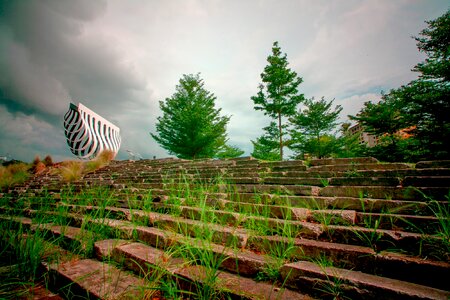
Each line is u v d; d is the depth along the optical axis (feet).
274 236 7.02
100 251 7.21
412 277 4.56
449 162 10.57
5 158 46.14
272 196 10.34
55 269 6.32
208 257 5.56
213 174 17.93
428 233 6.05
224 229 7.69
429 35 41.81
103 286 5.33
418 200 8.14
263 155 73.72
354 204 8.64
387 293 4.00
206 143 63.00
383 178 10.03
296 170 15.58
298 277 4.88
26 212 13.57
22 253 7.47
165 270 5.48
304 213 8.46
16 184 36.86
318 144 67.67
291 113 61.87
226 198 11.84
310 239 6.84
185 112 61.36
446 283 4.20
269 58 61.16
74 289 5.50
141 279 5.74
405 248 5.38
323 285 4.53
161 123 63.26
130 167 30.94
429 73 39.17
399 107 43.52
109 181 23.80
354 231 6.25
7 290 5.84
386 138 54.29
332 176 12.72
